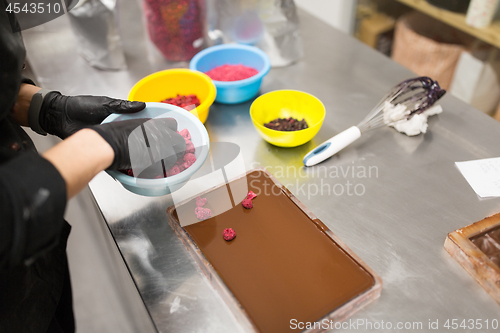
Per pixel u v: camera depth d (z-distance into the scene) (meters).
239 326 0.55
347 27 1.58
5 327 0.60
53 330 0.74
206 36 0.98
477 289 0.57
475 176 0.71
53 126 0.66
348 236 0.64
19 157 0.46
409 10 1.55
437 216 0.66
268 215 0.65
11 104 0.54
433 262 0.60
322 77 0.93
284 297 0.56
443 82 1.34
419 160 0.74
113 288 1.15
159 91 0.81
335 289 0.56
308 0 1.59
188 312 0.56
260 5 0.92
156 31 0.92
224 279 0.58
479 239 0.60
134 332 1.06
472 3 1.13
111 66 0.97
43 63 1.00
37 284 0.64
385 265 0.60
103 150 0.52
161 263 0.61
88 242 1.25
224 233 0.62
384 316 0.55
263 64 0.88
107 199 0.69
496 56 1.21
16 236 0.43
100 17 0.89
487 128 0.79
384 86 0.90
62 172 0.47
